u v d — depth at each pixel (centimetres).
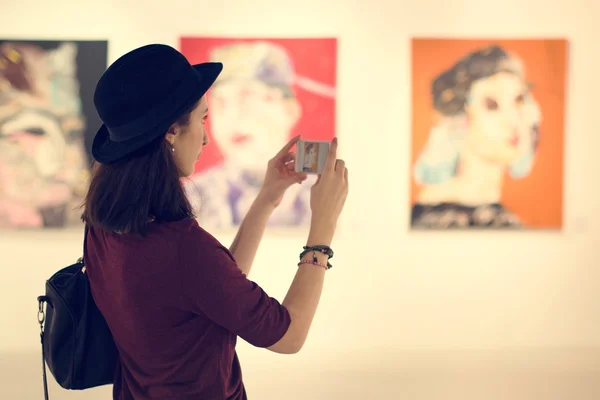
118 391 121
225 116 283
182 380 110
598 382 296
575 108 291
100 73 281
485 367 295
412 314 293
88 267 117
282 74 283
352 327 292
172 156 106
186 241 104
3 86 280
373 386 293
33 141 282
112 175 104
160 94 102
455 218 288
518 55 285
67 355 120
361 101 288
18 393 290
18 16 283
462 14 287
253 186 286
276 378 292
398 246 292
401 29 287
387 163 290
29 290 289
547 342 296
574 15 288
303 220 286
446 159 286
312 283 114
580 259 295
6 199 283
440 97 285
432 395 294
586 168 293
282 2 285
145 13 284
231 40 281
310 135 284
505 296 295
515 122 286
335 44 282
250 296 104
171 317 107
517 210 288
